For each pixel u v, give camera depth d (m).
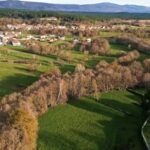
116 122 158.50
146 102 174.88
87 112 164.62
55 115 157.62
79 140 139.62
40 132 141.38
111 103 177.62
